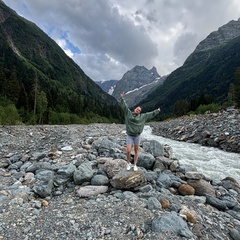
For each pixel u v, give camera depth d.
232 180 11.34
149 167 11.16
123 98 9.13
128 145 9.03
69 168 9.63
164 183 9.38
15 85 88.50
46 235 5.71
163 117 157.38
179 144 23.19
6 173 10.77
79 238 5.59
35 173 10.21
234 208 8.42
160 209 6.97
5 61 177.50
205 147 21.80
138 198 7.64
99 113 140.75
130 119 8.88
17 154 14.50
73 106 118.88
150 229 5.95
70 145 15.56
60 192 8.48
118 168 9.51
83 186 8.86
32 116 67.88
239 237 6.31
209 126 26.97
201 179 9.91
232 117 28.20
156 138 27.77
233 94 97.56
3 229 5.88
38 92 82.25
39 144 17.80
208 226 6.48
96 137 19.17
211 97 114.81
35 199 7.93
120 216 6.50
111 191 8.43
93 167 10.77
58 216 6.64
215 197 8.96
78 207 7.22
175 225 5.90
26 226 6.09
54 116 78.69
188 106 121.31
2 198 7.62
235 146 20.16
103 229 5.92
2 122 37.84
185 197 8.45
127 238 5.60
